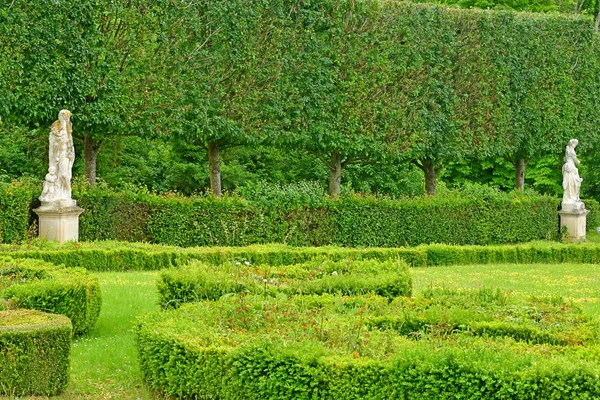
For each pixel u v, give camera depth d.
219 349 8.64
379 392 7.98
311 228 26.09
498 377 7.68
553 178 44.50
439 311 10.59
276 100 26.09
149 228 23.52
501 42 31.84
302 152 37.59
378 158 29.08
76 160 33.69
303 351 8.42
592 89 35.22
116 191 23.81
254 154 37.47
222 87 24.95
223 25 24.86
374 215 27.20
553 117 33.75
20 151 34.41
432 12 29.80
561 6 49.78
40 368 9.37
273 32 25.95
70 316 11.74
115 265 19.42
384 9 28.44
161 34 23.66
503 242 30.94
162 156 35.66
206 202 24.25
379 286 13.18
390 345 8.81
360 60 28.00
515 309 11.08
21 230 20.81
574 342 9.61
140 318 10.14
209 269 13.45
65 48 22.05
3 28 20.94
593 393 7.56
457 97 30.72
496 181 44.19
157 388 9.41
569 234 32.72
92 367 10.61
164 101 23.88
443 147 30.33
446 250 24.92
